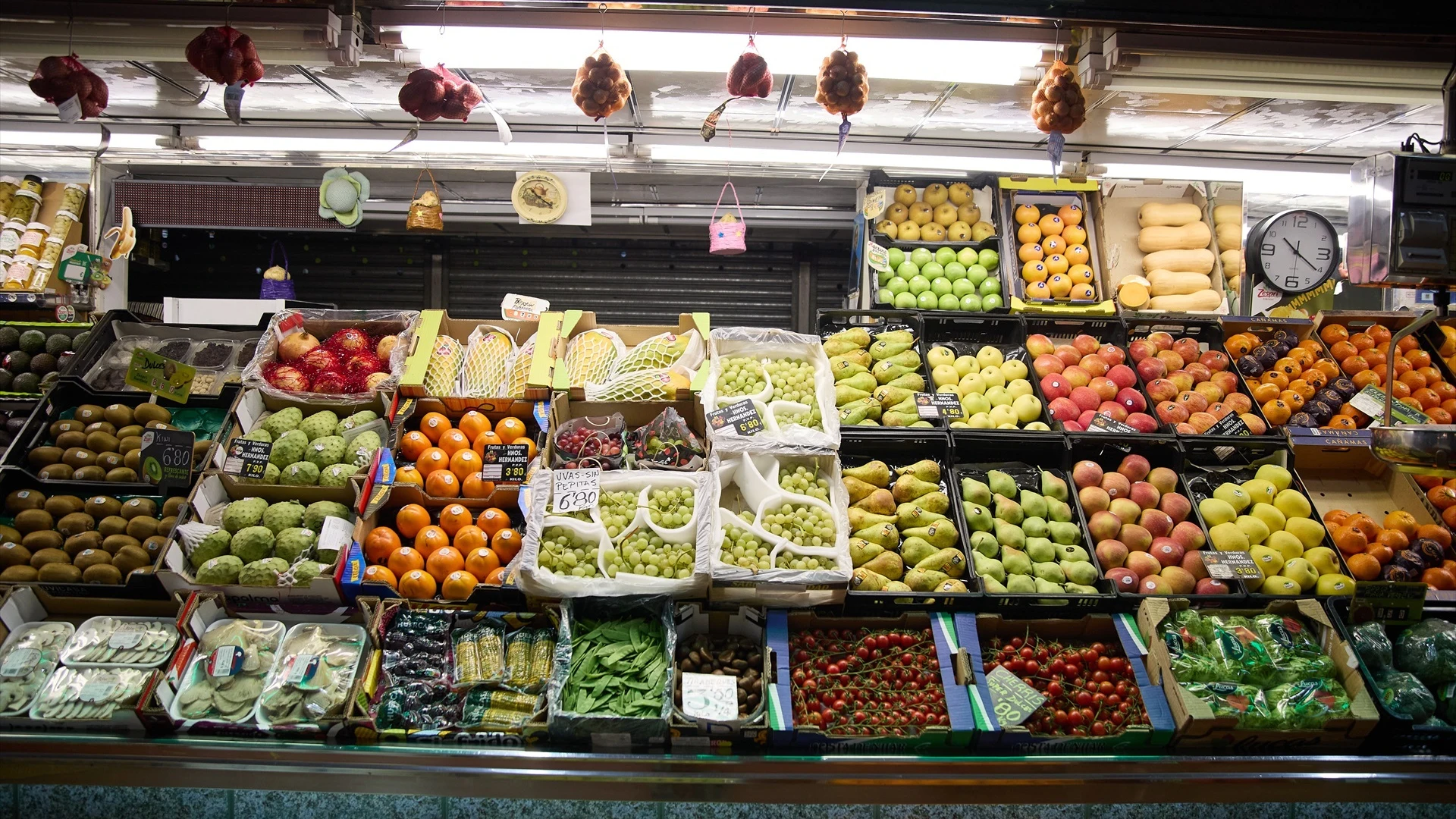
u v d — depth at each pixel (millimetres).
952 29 3379
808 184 5305
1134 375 4008
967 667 2922
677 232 5973
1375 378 4141
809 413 3516
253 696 2834
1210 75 3482
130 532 3209
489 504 3365
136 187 5031
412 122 4969
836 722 2820
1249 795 2789
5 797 2869
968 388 3939
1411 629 3234
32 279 4684
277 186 5062
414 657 2916
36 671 2875
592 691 2816
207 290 6523
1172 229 4734
